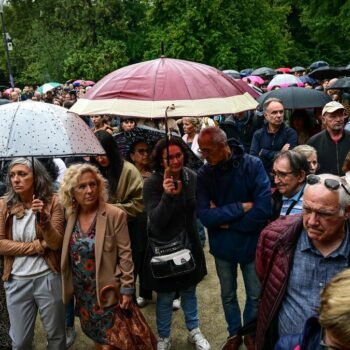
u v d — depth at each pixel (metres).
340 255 2.06
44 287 2.94
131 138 4.03
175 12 26.11
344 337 1.27
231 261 3.19
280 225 2.28
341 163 4.27
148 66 2.62
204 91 2.50
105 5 29.59
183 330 3.83
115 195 3.49
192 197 3.11
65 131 2.51
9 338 3.38
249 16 26.97
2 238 2.92
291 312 2.14
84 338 3.83
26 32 38.06
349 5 22.80
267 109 4.86
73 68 28.09
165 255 3.07
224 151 3.04
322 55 35.38
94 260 2.86
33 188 2.94
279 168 2.93
